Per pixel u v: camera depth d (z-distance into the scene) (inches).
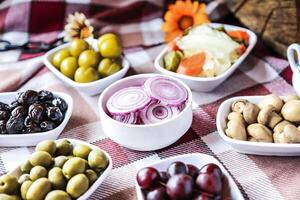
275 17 22.4
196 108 20.0
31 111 17.9
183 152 17.6
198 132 18.5
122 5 27.4
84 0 26.7
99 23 26.9
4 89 21.7
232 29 24.3
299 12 21.3
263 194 15.4
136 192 15.5
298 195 15.0
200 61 20.7
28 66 23.2
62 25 26.5
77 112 20.2
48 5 26.3
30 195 14.1
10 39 26.0
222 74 20.2
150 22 28.0
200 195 13.1
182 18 24.6
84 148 15.8
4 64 24.2
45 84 22.3
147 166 15.1
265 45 24.3
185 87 18.4
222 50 21.2
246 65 23.0
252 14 23.8
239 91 21.1
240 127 16.5
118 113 17.2
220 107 17.7
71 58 21.7
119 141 17.2
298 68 18.0
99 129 19.1
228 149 17.4
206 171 13.9
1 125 17.9
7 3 26.8
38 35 26.4
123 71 21.4
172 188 13.0
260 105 17.5
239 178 16.1
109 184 16.3
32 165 15.3
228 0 25.8
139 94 17.8
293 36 22.0
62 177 14.7
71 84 21.0
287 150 15.9
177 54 21.4
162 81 18.3
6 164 17.4
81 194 14.5
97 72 21.3
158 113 17.5
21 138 17.6
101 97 18.2
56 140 17.2
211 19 27.3
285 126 15.9
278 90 20.9
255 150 16.5
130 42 26.1
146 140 16.8
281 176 15.9
